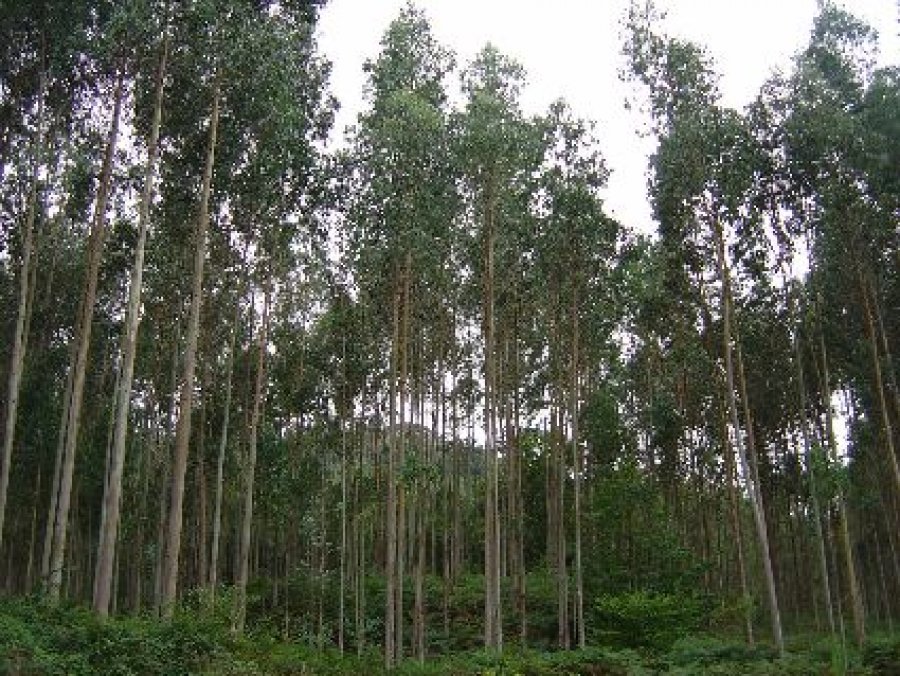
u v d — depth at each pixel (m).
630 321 32.97
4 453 19.56
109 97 22.02
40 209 23.95
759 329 29.75
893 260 27.56
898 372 27.95
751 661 20.56
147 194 18.62
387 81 25.58
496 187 24.86
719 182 24.44
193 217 24.97
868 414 33.19
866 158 24.28
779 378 31.80
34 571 39.12
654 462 36.84
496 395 29.98
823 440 32.53
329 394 32.97
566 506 35.34
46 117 22.75
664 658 21.77
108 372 34.84
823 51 25.91
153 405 32.78
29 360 29.16
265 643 16.36
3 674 10.45
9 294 28.73
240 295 26.70
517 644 27.62
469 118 24.34
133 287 18.02
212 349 31.25
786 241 26.22
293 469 34.16
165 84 20.84
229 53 20.02
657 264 27.58
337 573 37.19
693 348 29.39
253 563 47.50
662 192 25.27
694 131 24.33
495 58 25.84
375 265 26.02
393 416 24.62
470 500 43.94
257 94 21.06
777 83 25.62
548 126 28.30
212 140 20.52
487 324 25.31
